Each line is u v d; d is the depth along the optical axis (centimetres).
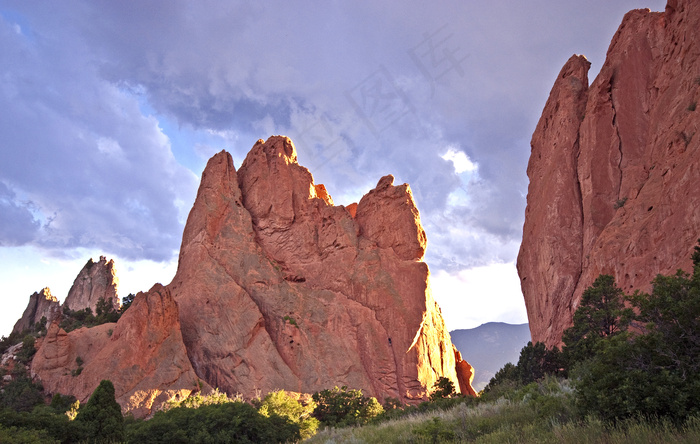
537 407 1852
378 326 8588
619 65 6331
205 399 5656
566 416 1603
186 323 8150
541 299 6141
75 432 3072
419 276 9125
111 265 14488
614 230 4919
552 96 7519
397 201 9950
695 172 3878
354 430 2889
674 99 5050
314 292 9025
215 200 9588
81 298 13638
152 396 6594
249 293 8688
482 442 1536
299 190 10188
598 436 1295
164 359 7075
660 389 1389
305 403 7012
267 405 5459
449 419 2144
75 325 10269
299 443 3109
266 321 8444
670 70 5409
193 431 3381
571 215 6094
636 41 6259
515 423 1733
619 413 1442
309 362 8050
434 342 8831
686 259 3619
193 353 7844
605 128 6153
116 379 6706
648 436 1223
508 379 3934
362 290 9038
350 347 8344
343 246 9506
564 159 6462
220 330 8006
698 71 4694
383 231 9812
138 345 7000
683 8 5400
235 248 9131
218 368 7650
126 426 3788
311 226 9831
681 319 1527
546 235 6153
